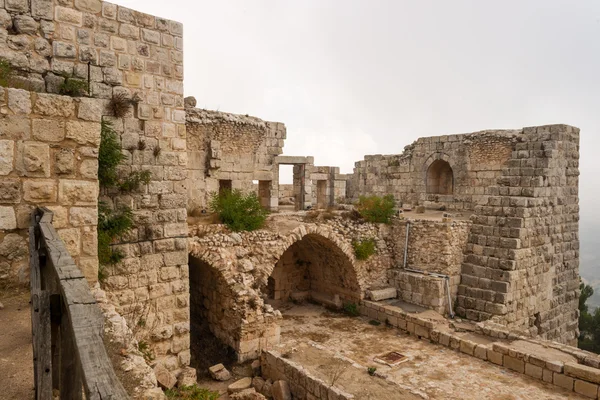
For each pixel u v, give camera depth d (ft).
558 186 65.87
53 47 32.96
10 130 21.66
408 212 81.61
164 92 39.37
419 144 86.53
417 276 64.23
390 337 57.72
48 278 12.67
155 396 17.06
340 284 71.51
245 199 58.59
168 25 39.40
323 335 58.54
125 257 38.01
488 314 58.90
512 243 59.06
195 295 58.08
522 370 45.16
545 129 67.62
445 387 42.09
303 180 82.48
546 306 64.69
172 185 40.42
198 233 51.26
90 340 7.94
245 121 67.15
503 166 73.00
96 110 23.93
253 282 52.49
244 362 47.55
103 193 36.78
